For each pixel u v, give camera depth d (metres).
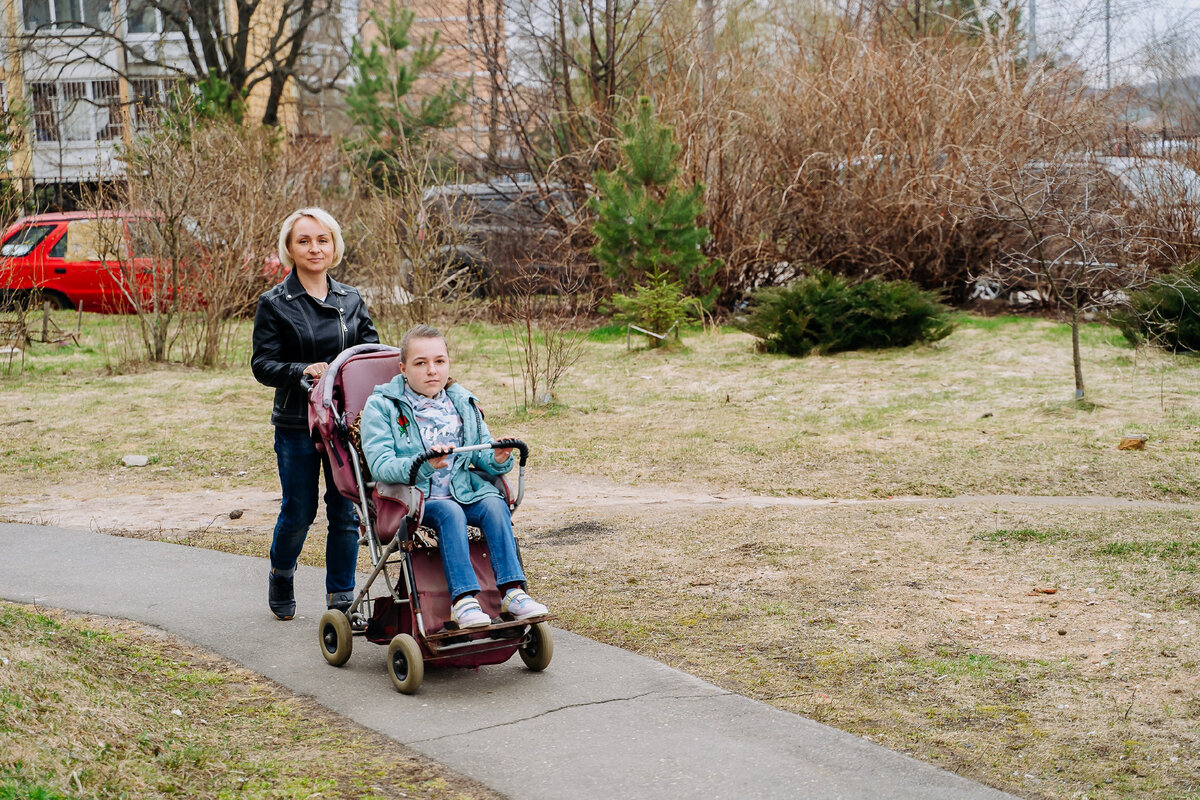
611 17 21.50
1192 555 6.48
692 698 4.65
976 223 18.34
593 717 4.46
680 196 17.58
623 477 9.46
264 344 5.35
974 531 7.23
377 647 5.39
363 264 19.08
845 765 4.02
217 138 18.48
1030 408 11.54
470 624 4.54
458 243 17.80
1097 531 7.07
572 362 14.02
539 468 9.81
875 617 5.71
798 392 13.03
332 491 5.36
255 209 16.94
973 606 5.84
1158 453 9.47
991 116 18.47
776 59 20.89
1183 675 4.86
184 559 6.86
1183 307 14.12
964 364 14.47
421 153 21.12
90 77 35.06
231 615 5.75
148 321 16.80
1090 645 5.25
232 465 10.12
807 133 19.17
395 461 4.72
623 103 20.31
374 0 32.91
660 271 17.72
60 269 20.56
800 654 5.22
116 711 4.14
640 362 15.63
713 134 19.67
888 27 21.95
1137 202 16.72
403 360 4.93
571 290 18.30
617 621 5.72
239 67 31.36
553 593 6.23
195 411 12.48
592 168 20.53
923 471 9.25
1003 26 20.53
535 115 21.78
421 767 4.00
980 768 4.08
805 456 9.93
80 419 12.00
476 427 4.97
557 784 3.87
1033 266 18.31
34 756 3.58
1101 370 13.55
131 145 17.56
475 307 19.52
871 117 18.89
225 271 15.81
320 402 5.02
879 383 13.41
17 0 35.16
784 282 19.69
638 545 7.20
